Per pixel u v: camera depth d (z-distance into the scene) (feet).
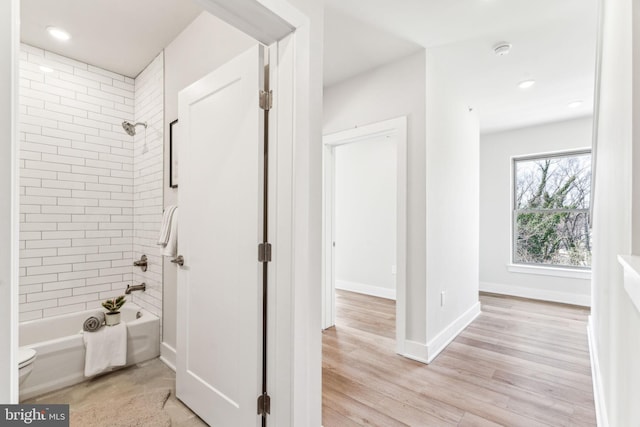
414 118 8.34
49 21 7.47
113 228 9.91
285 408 4.52
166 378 7.27
